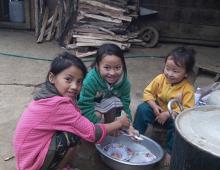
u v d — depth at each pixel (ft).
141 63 14.93
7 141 8.60
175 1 17.39
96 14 15.80
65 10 16.70
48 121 6.32
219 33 17.75
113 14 15.78
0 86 11.64
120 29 15.89
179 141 5.42
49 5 17.79
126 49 16.06
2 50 15.16
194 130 5.43
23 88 11.62
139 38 17.21
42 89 6.63
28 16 17.94
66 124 6.38
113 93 8.32
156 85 8.59
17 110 10.13
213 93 7.98
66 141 6.59
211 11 17.39
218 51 17.30
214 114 5.95
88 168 7.78
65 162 6.95
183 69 7.92
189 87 8.21
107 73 7.70
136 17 16.62
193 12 17.52
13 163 7.85
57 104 6.25
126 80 8.30
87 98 7.89
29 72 13.05
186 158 5.26
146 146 8.11
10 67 13.41
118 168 7.24
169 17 17.71
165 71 8.16
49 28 17.16
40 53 15.15
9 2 18.07
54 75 6.49
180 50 8.03
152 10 17.49
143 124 8.61
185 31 17.89
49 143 6.43
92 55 15.19
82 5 15.74
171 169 5.89
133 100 11.36
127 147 8.13
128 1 16.63
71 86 6.45
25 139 6.40
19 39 16.79
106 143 8.16
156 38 17.12
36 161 6.42
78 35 15.56
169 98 8.30
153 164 7.23
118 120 7.35
